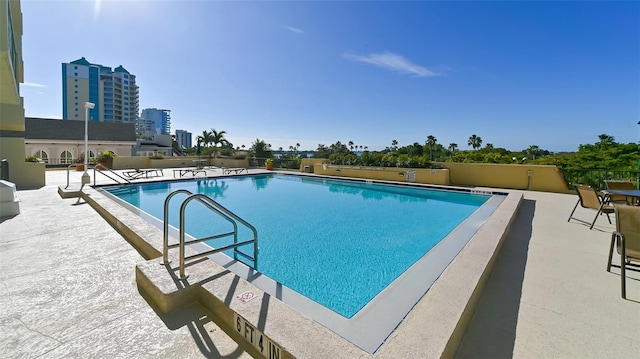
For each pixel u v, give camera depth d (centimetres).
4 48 525
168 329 199
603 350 179
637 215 274
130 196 950
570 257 345
